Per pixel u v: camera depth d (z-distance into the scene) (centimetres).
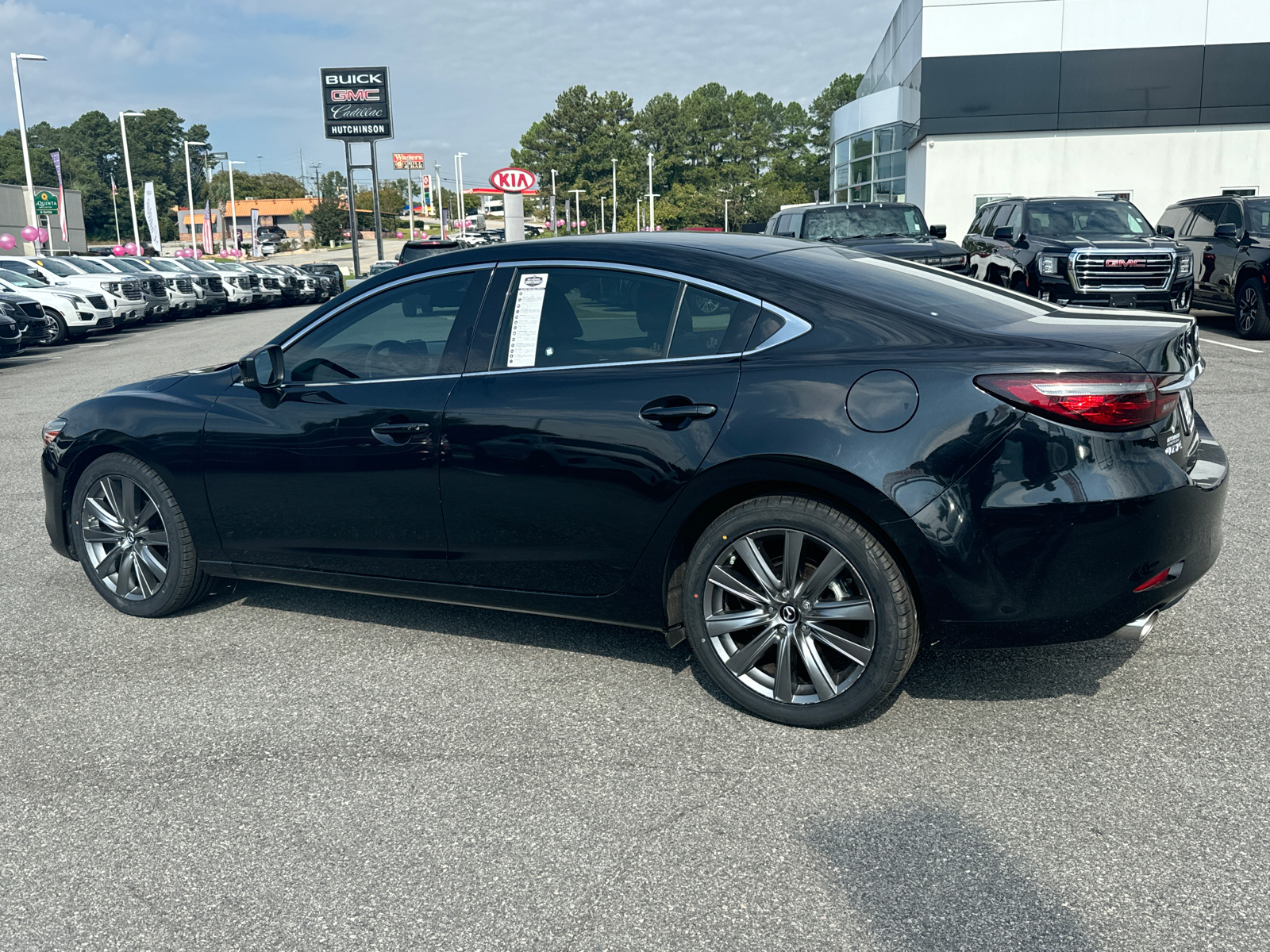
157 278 2666
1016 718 325
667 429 319
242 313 3506
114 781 303
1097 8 2789
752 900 239
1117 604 290
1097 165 2873
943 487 288
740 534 317
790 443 298
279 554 405
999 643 298
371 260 10531
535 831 271
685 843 263
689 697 350
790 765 301
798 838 263
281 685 369
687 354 326
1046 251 1315
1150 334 297
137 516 434
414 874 253
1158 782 284
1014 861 251
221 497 408
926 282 354
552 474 337
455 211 18625
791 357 311
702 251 341
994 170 2927
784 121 15062
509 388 347
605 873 251
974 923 228
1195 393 919
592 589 346
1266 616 403
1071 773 291
